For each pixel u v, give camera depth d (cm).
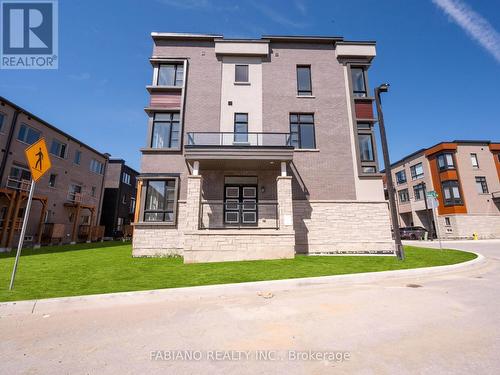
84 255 1361
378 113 1132
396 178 4022
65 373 282
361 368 283
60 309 506
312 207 1359
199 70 1519
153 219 1318
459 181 3070
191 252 1075
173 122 1449
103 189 3166
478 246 1778
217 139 1408
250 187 1387
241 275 752
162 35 1534
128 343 355
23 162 2127
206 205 1323
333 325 404
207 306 514
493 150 3191
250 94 1505
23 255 1371
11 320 452
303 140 1473
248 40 1566
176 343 353
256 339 360
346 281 710
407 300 526
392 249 1323
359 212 1362
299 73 1591
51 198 2412
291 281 662
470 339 347
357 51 1580
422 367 282
